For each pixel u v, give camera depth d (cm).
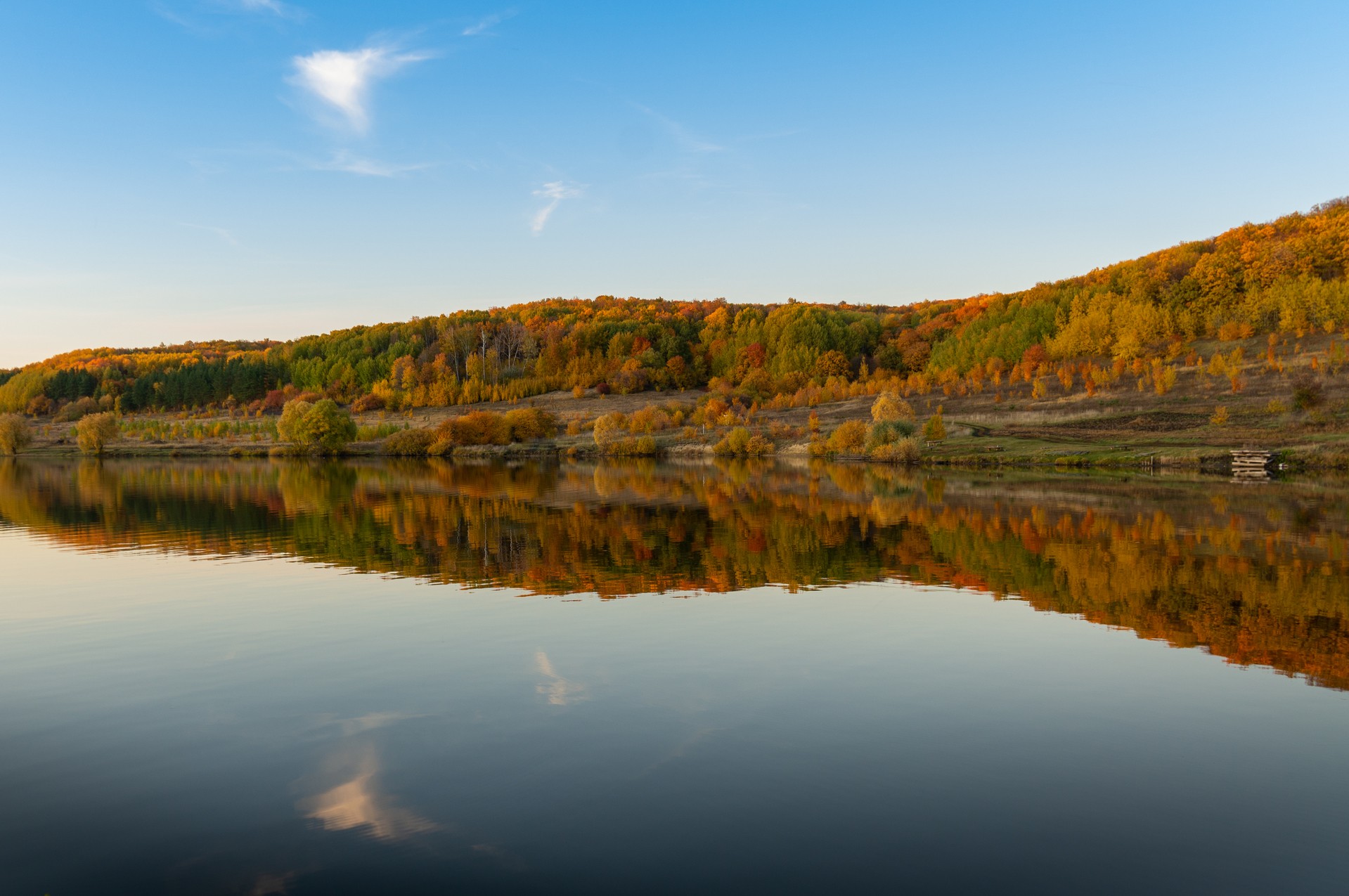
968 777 1255
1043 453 8569
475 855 1038
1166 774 1269
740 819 1127
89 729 1446
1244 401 10044
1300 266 14738
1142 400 10944
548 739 1397
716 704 1562
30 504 5334
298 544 3588
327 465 9975
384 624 2175
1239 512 4475
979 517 4341
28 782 1241
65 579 2808
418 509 4856
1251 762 1310
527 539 3675
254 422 17012
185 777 1255
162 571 2966
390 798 1188
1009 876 995
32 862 1027
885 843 1064
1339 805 1171
